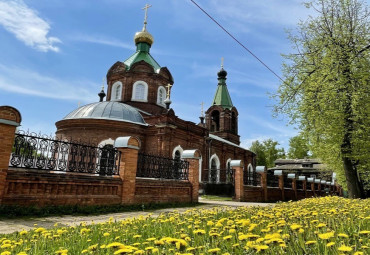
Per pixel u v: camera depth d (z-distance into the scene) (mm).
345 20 15305
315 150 22141
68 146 8766
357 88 13719
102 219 7613
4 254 2572
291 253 2545
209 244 3105
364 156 14359
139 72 26734
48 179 7840
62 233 4176
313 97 14852
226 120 36312
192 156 13883
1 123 7012
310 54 16047
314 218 4668
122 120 19766
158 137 20703
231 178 21359
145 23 30594
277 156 61156
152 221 5316
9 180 7082
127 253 2271
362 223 4113
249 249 2590
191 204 12898
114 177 9977
